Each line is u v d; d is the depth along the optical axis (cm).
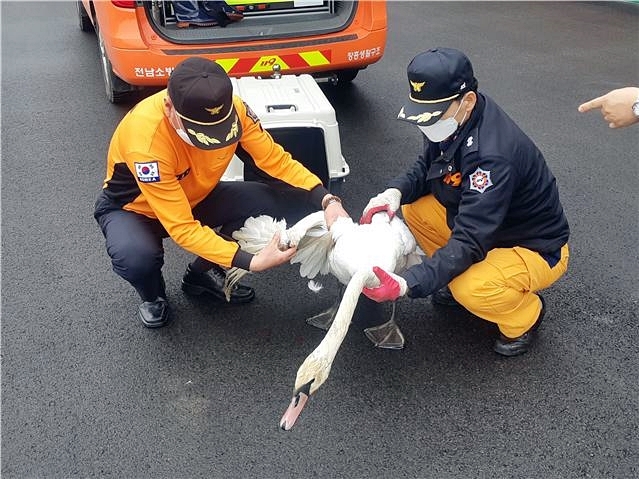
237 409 236
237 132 222
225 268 274
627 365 253
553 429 227
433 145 246
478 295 241
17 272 306
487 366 253
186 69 209
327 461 217
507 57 580
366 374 250
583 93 502
